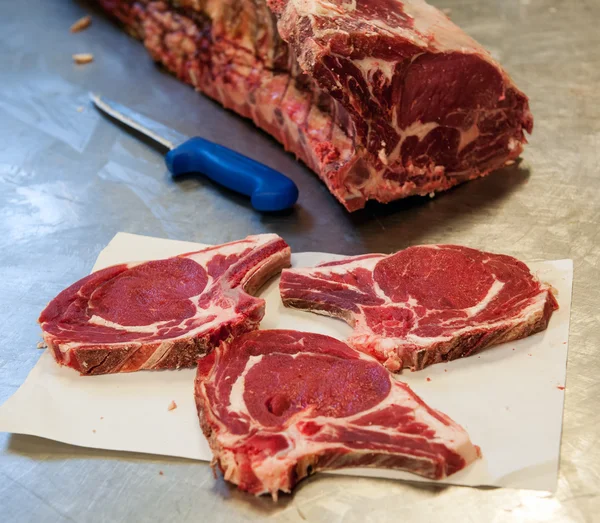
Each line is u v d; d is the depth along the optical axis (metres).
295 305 0.55
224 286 0.54
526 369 0.48
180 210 0.68
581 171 0.68
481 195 0.66
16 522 0.42
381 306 0.52
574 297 0.54
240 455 0.42
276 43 0.71
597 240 0.60
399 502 0.42
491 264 0.55
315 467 0.43
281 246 0.58
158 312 0.53
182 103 0.84
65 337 0.51
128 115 0.80
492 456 0.43
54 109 0.85
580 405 0.46
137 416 0.47
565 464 0.43
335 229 0.64
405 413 0.44
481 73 0.61
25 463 0.46
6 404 0.48
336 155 0.62
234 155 0.69
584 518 0.40
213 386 0.47
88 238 0.66
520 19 0.96
